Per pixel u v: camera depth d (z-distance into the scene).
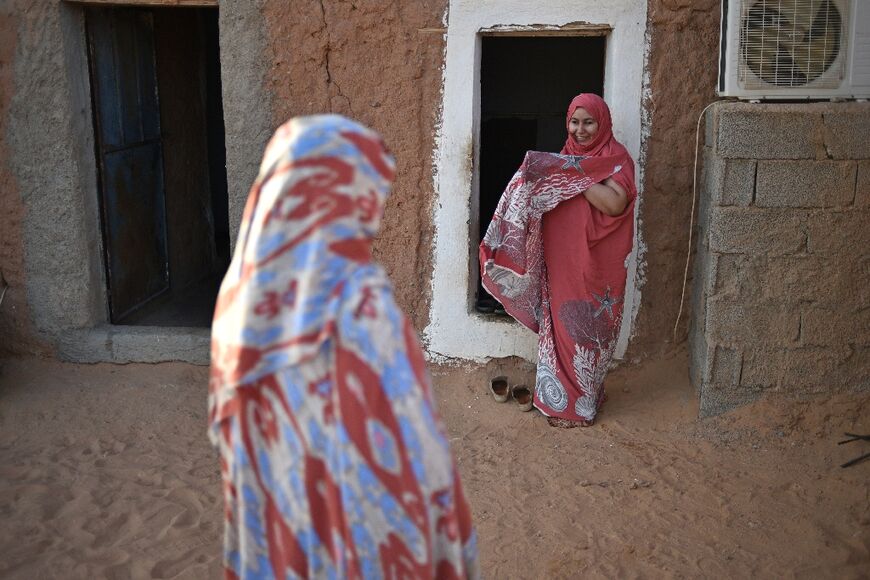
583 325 5.07
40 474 4.64
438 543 1.95
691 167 5.31
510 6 5.21
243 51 5.39
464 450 4.96
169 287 7.32
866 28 4.67
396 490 1.85
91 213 5.94
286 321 1.83
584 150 4.98
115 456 4.87
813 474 4.62
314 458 1.87
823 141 4.69
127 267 6.48
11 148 5.67
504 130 8.39
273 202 1.83
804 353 4.96
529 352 5.63
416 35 5.29
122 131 6.34
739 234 4.84
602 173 4.88
